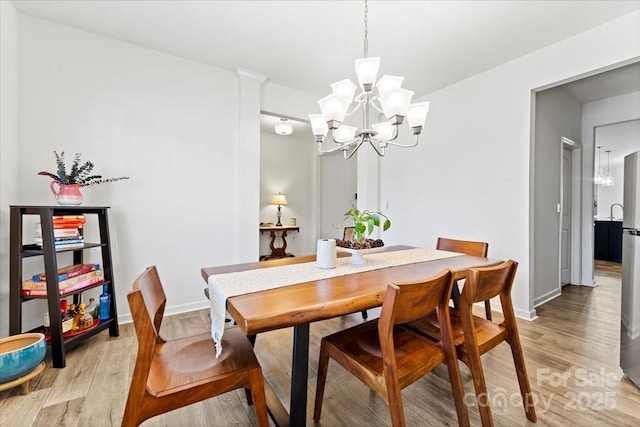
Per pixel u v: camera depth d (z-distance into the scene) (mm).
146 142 2641
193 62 2854
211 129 2957
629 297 1735
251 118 3127
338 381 1749
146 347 979
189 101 2838
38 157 2223
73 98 2346
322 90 3539
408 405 1530
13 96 2096
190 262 2867
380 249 1949
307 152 6148
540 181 3111
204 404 1545
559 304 3121
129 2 2045
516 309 2775
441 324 1273
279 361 1971
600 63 2246
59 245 1975
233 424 1399
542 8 2041
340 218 5715
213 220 2980
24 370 1560
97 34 2428
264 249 5629
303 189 6102
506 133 2838
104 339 2244
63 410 1458
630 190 1799
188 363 1176
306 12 2113
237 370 1130
